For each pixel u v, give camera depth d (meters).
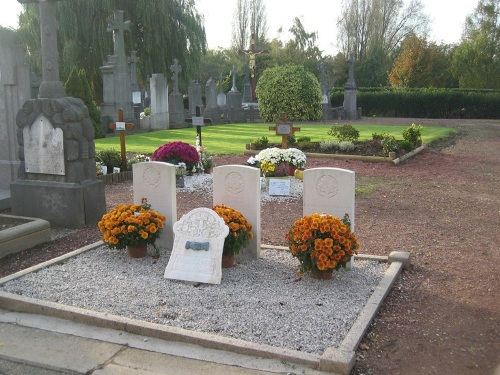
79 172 8.40
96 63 32.12
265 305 5.13
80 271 6.16
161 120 26.20
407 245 7.46
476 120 35.41
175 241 6.04
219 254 5.80
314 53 63.12
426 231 8.23
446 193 11.29
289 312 4.97
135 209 6.63
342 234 5.70
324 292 5.48
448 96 39.22
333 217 5.80
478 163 15.66
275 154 12.00
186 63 34.72
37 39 30.88
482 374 4.09
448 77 50.16
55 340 4.60
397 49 64.56
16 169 10.62
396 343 4.55
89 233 8.09
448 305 5.35
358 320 4.76
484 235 8.02
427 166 15.00
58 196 8.36
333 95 41.44
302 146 17.44
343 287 5.62
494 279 6.10
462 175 13.62
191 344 4.47
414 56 49.19
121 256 6.70
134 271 6.16
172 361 4.22
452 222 8.83
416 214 9.39
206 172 13.11
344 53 65.44
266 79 32.12
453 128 27.59
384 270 6.19
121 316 4.88
